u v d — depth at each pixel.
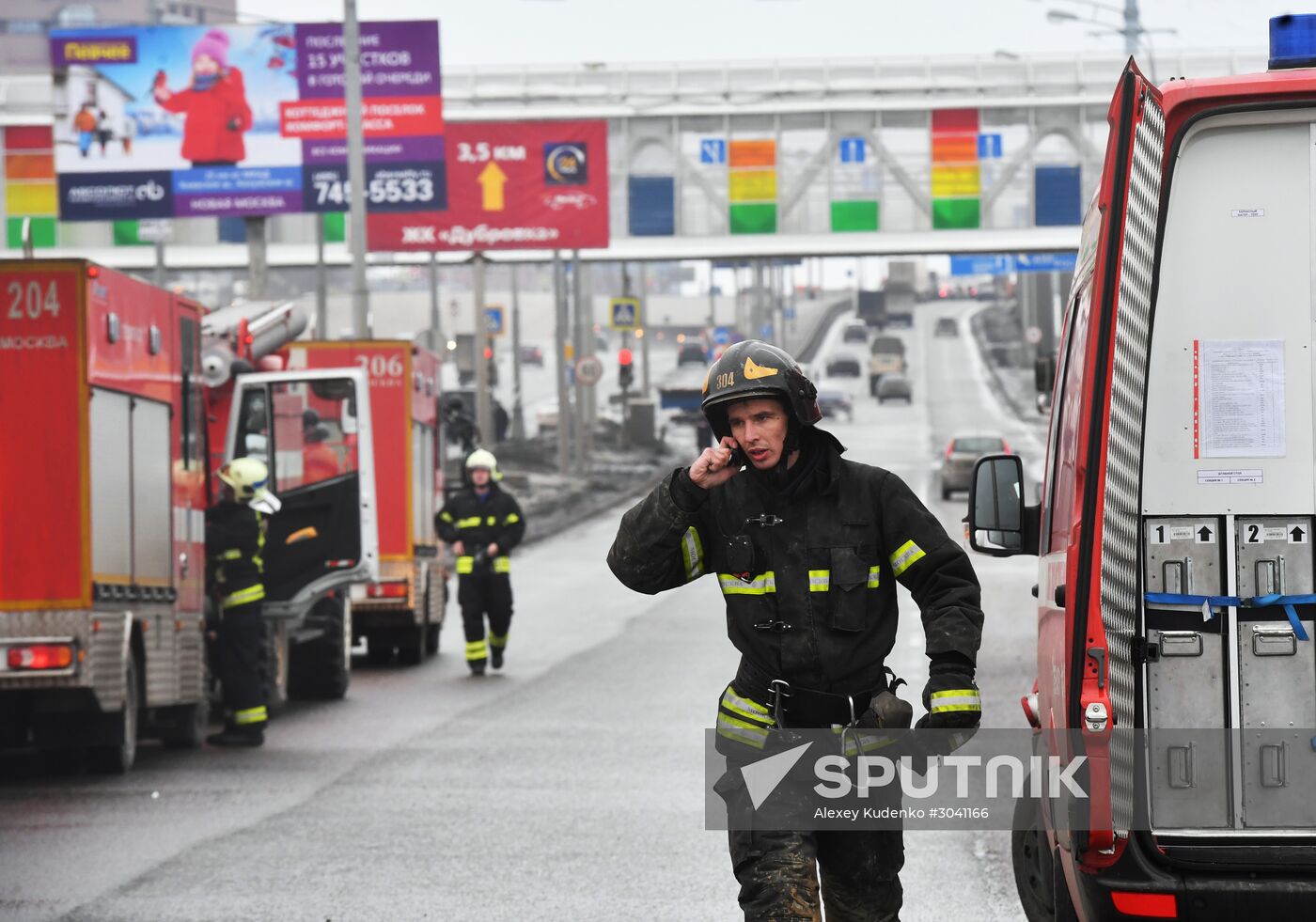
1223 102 15.47
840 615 14.21
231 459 45.03
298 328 49.47
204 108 92.00
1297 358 15.76
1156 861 15.09
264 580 45.16
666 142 131.50
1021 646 50.19
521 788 31.25
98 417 32.97
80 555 32.19
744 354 14.16
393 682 50.16
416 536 56.91
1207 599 15.82
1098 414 15.01
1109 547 14.98
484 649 50.31
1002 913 21.62
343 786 31.97
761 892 13.94
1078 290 17.22
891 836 14.48
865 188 131.50
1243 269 15.75
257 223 93.38
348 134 83.00
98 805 30.41
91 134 92.31
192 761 35.72
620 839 26.55
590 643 56.53
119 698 33.34
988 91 129.50
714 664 49.84
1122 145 15.10
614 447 187.75
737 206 131.50
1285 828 15.82
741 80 130.25
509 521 50.69
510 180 114.75
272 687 42.59
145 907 22.44
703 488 13.97
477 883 23.66
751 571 14.31
